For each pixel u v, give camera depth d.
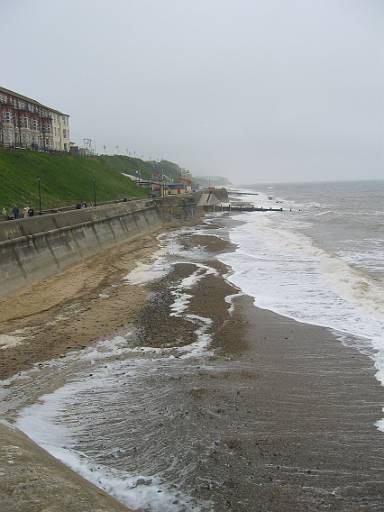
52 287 27.55
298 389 13.59
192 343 17.72
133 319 20.88
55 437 11.21
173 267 33.78
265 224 66.75
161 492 9.09
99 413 12.39
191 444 10.80
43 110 80.56
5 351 17.05
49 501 6.58
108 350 17.14
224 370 15.08
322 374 14.59
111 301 24.20
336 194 166.00
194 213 77.12
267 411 12.30
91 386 14.06
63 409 12.64
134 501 8.78
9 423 11.34
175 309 22.41
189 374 14.80
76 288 27.33
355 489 9.17
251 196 166.25
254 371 14.94
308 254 37.34
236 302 23.34
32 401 13.11
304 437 11.02
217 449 10.59
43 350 17.16
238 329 19.19
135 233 54.34
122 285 28.06
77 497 6.89
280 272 30.38
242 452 10.46
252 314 21.22
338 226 60.50
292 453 10.38
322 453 10.38
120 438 11.16
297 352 16.48
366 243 43.47
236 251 40.72
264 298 23.89
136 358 16.30
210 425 11.65
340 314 20.70
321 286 26.02
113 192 70.00
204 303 23.33
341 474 9.63
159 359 16.16
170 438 11.09
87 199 57.53
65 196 53.12
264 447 10.64
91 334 18.94
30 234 29.77
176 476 9.63
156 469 9.89
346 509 8.62
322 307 21.88
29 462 7.94
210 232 58.91
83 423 11.89
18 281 26.61
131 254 40.88
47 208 45.09
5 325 20.22
